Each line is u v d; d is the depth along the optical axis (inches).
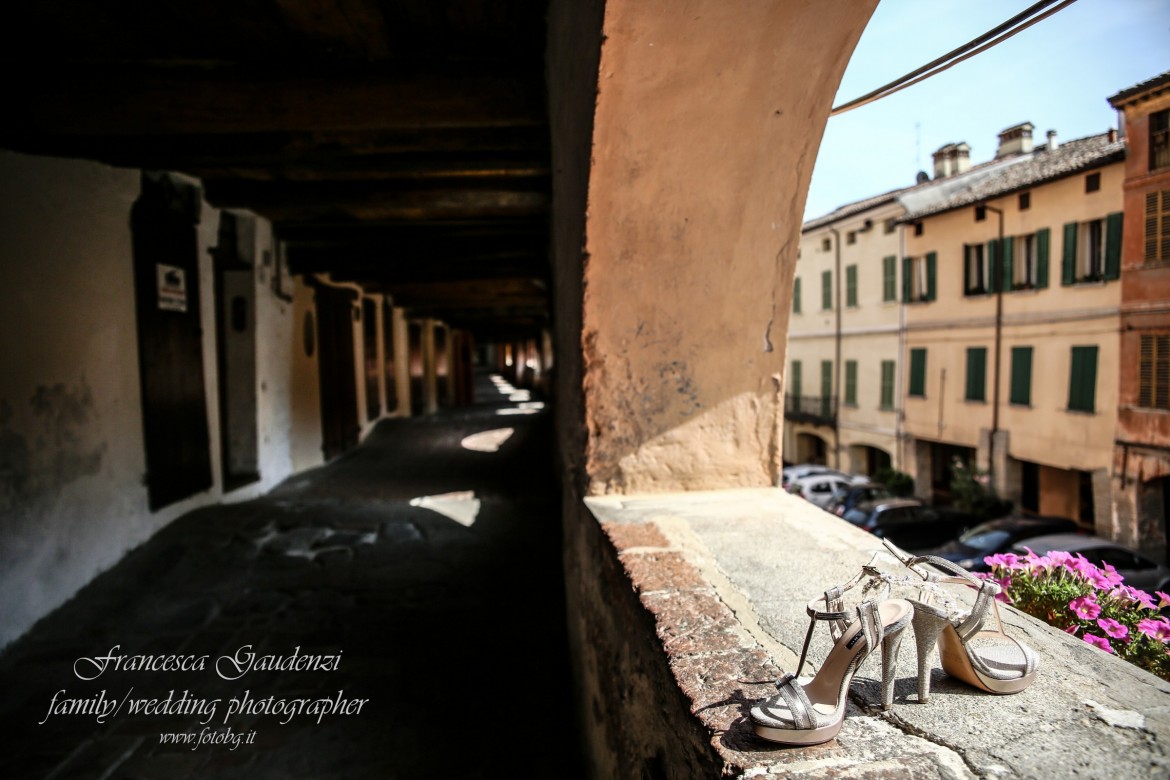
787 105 85.2
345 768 113.1
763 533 87.9
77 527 165.2
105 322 179.8
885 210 746.8
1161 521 460.1
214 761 113.1
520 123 157.8
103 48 143.1
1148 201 446.9
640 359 105.2
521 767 115.0
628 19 71.6
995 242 597.0
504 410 651.5
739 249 99.7
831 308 867.4
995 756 39.8
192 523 212.4
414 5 127.9
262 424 280.4
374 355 478.6
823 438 892.6
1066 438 520.4
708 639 57.8
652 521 93.7
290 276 317.4
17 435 146.9
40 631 148.6
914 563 48.8
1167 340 440.1
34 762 110.1
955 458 641.0
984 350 612.4
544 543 211.5
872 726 43.9
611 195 90.9
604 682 92.0
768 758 40.9
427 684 137.7
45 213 159.3
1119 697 46.1
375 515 233.9
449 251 322.3
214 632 153.5
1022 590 70.8
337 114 152.6
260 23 133.3
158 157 173.8
